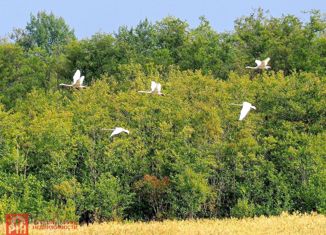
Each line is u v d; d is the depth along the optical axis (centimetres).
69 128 6919
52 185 6581
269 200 6512
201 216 6744
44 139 6794
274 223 5288
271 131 7081
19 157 6588
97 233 4884
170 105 7200
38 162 6838
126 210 6881
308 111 7244
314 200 6412
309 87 7338
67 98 7831
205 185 6525
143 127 7075
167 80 8244
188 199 6475
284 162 6762
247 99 7356
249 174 6712
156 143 6975
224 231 4909
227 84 7519
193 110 7106
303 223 5262
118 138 6894
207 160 6719
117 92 7894
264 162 6738
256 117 7156
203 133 6950
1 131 6912
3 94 8531
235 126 7106
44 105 7512
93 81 8144
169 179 6694
